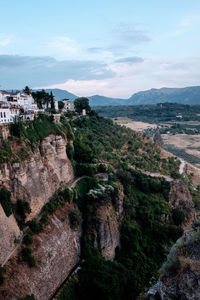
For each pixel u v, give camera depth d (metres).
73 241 53.31
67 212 55.97
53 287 43.59
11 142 48.75
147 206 70.12
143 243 62.66
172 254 33.00
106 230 57.75
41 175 53.72
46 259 44.00
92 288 44.03
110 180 70.81
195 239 31.38
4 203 41.97
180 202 76.19
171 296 30.31
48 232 48.00
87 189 67.25
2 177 42.72
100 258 50.72
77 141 78.25
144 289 50.03
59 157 64.25
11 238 41.66
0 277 35.81
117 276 45.88
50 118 67.56
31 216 47.94
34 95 102.12
